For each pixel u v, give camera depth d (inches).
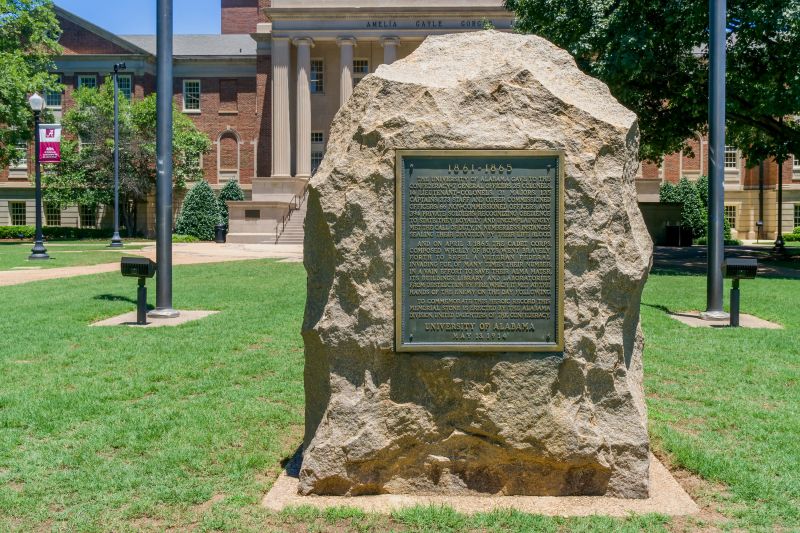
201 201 1856.5
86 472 211.0
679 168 1977.1
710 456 223.1
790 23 810.8
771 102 869.2
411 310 198.1
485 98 200.8
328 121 1955.0
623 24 893.2
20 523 179.2
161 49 494.9
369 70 1946.4
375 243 196.2
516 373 195.0
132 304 552.1
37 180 1065.5
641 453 195.3
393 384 195.9
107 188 1872.5
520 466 197.0
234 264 964.0
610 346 197.0
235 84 2129.7
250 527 176.1
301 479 195.8
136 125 1907.0
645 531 174.2
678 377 329.7
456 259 198.7
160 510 186.5
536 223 198.7
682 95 952.3
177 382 320.2
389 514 183.3
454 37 218.7
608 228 198.1
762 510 187.3
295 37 1823.3
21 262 1002.1
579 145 198.7
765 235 2026.3
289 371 342.3
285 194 1809.8
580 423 194.2
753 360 363.3
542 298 197.9
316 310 201.8
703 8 832.3
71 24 2113.7
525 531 173.6
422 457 197.0
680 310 548.7
